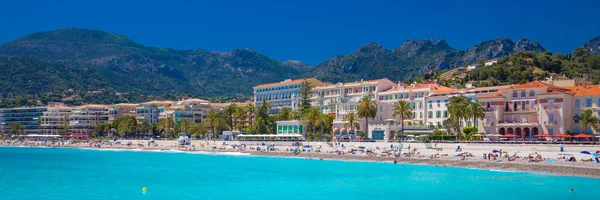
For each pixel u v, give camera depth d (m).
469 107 136.12
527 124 139.75
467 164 114.25
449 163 117.31
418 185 90.69
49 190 89.44
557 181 91.88
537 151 114.00
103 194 85.19
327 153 146.38
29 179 104.50
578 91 138.38
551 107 136.12
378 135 164.12
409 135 151.12
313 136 184.25
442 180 95.75
